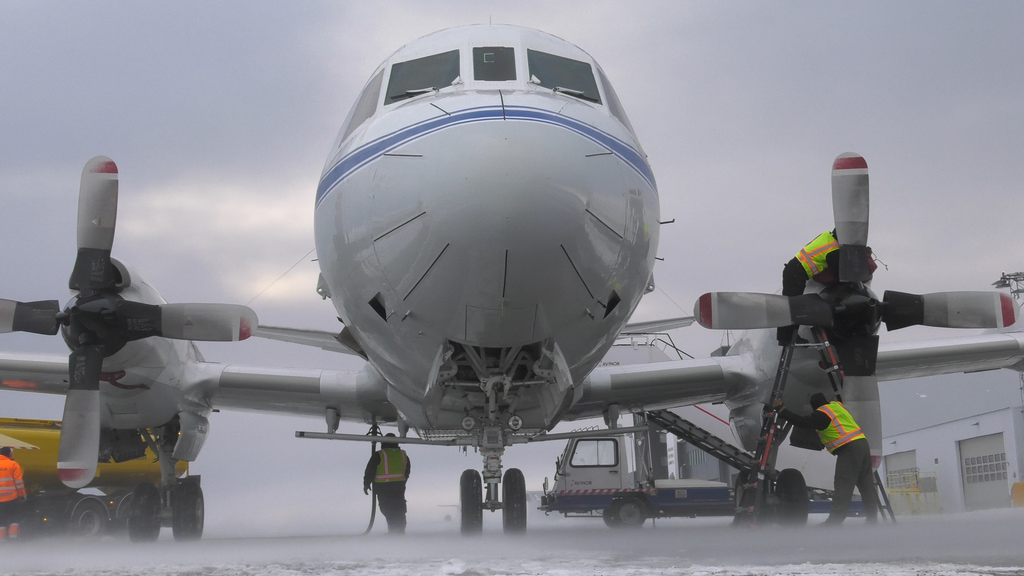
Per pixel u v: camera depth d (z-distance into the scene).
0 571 5.44
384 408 11.38
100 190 8.34
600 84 8.27
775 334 9.80
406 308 6.96
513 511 9.09
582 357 7.69
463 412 8.51
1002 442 26.52
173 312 8.41
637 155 7.52
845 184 8.27
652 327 13.18
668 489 17.66
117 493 20.12
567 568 4.77
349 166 7.42
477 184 6.21
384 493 11.47
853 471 8.10
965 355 10.47
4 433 18.06
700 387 10.75
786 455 18.05
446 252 6.37
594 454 18.55
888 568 4.46
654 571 4.52
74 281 8.34
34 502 17.59
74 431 8.18
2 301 8.37
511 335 6.86
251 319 8.55
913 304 8.53
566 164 6.42
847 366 8.39
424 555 6.05
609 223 6.68
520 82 7.66
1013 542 6.12
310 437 9.02
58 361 9.95
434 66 7.98
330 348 12.15
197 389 10.53
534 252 6.27
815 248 8.38
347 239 7.25
